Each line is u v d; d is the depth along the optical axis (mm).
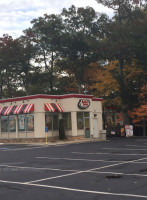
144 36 37688
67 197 8445
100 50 42094
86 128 34562
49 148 25094
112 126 43500
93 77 50219
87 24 48281
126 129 40250
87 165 14391
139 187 9234
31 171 13414
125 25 39875
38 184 10406
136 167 12977
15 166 15328
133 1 42906
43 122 32500
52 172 12852
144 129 42688
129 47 39281
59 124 33469
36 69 54656
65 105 34031
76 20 49094
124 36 39250
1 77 56844
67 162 15891
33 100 32875
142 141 29297
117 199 7977
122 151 20094
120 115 47375
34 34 52594
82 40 45875
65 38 46344
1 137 36625
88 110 34812
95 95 49906
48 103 33125
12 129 35406
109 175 11445
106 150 21266
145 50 36750
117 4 43344
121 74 43375
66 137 33938
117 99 44562
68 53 48594
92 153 19672
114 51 40438
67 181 10719
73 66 50062
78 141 31828
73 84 54406
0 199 8453
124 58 43094
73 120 33281
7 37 51469
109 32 44688
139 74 41875
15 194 9031
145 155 17203
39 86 58656
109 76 43812
